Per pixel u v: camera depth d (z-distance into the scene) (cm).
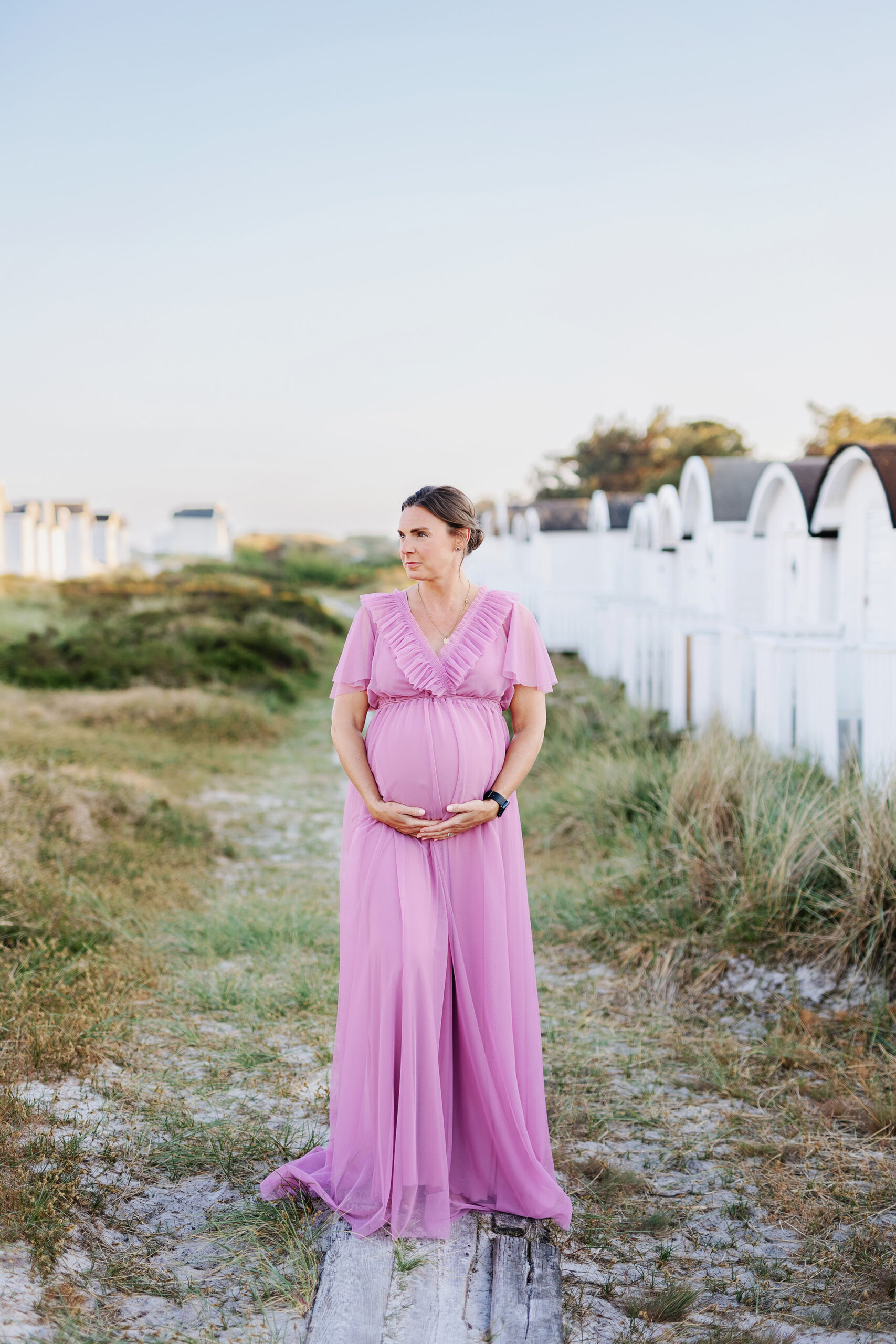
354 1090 271
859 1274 262
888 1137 335
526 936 286
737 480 1421
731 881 511
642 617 1175
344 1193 272
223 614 2475
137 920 529
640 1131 342
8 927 477
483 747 277
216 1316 231
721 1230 284
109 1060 368
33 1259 236
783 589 1238
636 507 2056
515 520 3094
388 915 263
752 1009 444
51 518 4209
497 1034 270
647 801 695
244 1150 309
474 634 281
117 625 2189
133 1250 255
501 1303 235
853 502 1010
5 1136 289
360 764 280
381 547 8200
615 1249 273
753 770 601
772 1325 238
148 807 794
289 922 551
